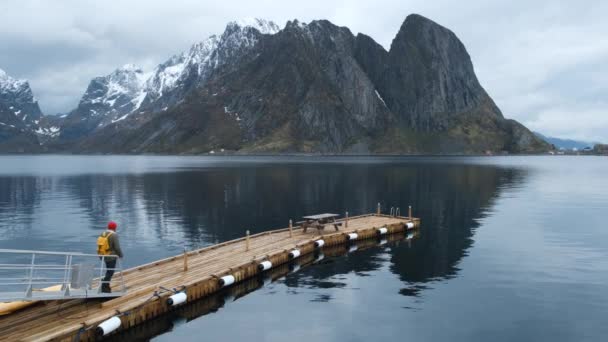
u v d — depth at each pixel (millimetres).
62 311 20984
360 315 23562
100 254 22562
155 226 51531
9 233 48312
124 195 83250
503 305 24859
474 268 32500
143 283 25562
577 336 20969
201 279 26375
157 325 22391
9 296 19547
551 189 92625
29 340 17578
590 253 36844
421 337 20859
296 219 55750
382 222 48594
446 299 25922
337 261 34969
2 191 92625
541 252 37344
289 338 20844
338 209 64000
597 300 25594
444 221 53500
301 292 27422
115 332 21219
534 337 20844
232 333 21438
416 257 36031
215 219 56031
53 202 73938
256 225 51875
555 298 25969
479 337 20828
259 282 29516
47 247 42062
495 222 52500
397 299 25969
